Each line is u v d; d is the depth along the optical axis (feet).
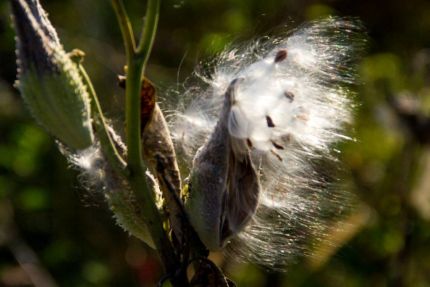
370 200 6.05
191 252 3.44
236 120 3.37
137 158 3.38
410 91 6.59
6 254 7.08
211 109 3.53
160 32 7.42
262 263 3.52
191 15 7.41
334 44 3.58
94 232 7.02
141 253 6.75
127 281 6.77
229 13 7.19
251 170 3.41
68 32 7.50
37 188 7.17
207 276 3.42
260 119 3.39
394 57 7.15
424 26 7.40
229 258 3.54
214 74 3.56
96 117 3.38
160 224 3.41
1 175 7.23
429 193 6.09
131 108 3.36
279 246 3.52
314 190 3.52
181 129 3.55
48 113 3.31
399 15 7.31
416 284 6.01
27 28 3.29
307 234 3.53
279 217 3.51
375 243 5.93
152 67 7.01
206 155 3.39
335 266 5.68
